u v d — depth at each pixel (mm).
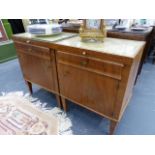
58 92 1348
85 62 966
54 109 1527
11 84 2020
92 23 1081
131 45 993
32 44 1233
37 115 1449
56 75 1234
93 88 1035
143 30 1343
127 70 818
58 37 1241
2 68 2521
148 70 2309
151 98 1667
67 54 1032
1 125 1335
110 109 1036
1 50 2666
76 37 1266
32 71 1435
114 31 1323
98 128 1302
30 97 1729
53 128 1302
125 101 1092
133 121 1356
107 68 885
